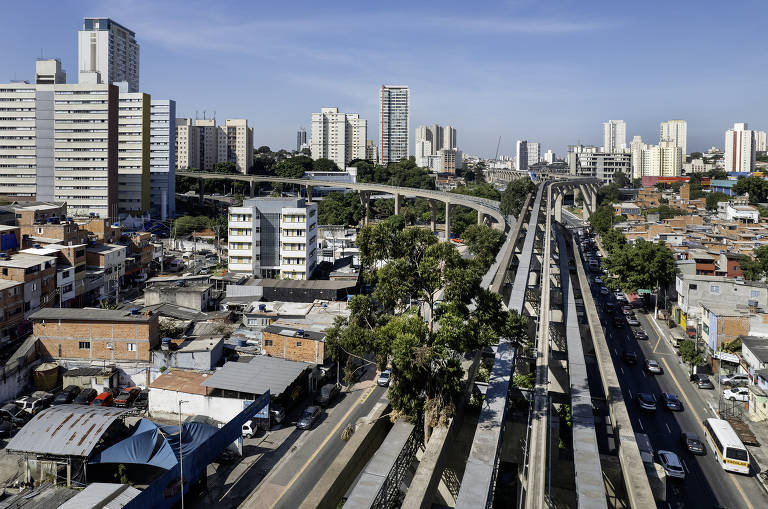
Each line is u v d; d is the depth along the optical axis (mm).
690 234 155000
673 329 98562
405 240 52531
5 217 120688
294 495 49469
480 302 50844
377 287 52625
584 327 85688
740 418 64125
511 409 60562
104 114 196625
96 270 110125
